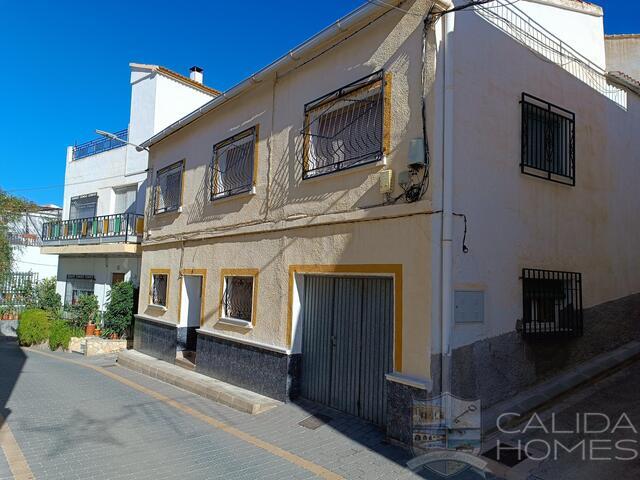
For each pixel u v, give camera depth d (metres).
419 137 5.78
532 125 6.89
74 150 20.70
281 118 8.32
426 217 5.51
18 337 17.59
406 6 6.14
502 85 6.45
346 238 6.61
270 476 4.80
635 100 9.20
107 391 8.84
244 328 8.57
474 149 5.90
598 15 8.45
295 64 8.09
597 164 7.98
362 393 6.43
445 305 5.30
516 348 6.16
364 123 6.77
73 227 17.94
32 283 22.50
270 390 7.67
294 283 7.54
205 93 18.06
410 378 5.42
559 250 7.00
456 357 5.36
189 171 11.35
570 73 7.71
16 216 24.92
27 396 8.34
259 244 8.50
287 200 7.87
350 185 6.66
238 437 6.05
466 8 5.92
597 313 7.54
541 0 7.33
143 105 17.14
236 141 9.62
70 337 15.52
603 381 6.83
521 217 6.46
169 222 12.02
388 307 6.20
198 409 7.48
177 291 11.27
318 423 6.37
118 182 17.95
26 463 5.12
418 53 5.94
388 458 5.15
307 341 7.46
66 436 6.07
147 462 5.20
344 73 7.06
